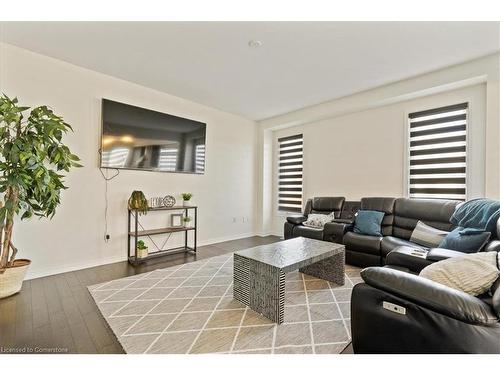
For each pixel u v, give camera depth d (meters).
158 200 3.75
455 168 3.23
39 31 2.37
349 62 2.93
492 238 2.09
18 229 2.68
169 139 3.88
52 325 1.84
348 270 3.06
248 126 5.32
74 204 3.05
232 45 2.60
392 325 1.21
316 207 4.31
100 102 3.24
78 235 3.08
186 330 1.80
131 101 3.52
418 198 3.34
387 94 3.57
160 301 2.24
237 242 4.74
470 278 1.33
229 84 3.58
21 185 2.12
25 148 2.12
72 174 3.03
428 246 2.65
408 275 1.25
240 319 1.96
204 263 3.36
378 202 3.53
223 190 4.84
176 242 4.09
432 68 3.07
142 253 3.35
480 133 3.03
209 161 4.57
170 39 2.49
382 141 3.91
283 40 2.49
